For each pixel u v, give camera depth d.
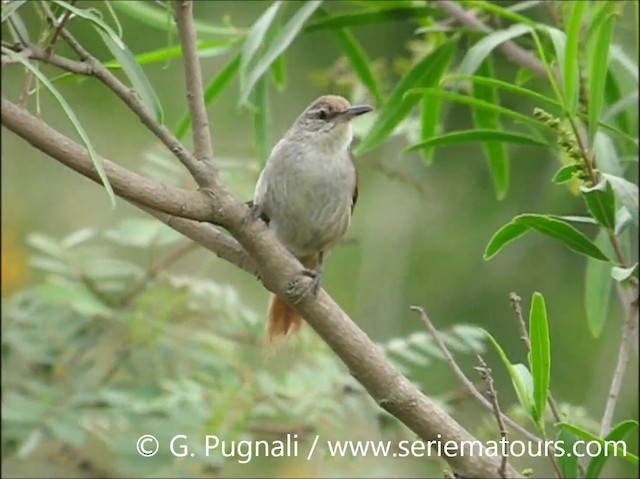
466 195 12.75
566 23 9.21
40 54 5.83
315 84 12.23
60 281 10.55
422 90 8.01
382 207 12.97
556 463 6.26
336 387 10.16
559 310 12.62
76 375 10.44
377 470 10.03
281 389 9.99
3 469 11.37
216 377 10.31
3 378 10.44
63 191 14.27
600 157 8.62
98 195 14.26
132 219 10.66
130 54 6.27
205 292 10.88
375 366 6.39
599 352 12.61
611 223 7.28
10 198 14.09
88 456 11.66
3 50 5.59
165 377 10.60
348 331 6.43
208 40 10.36
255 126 10.02
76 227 14.06
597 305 8.95
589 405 12.45
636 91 9.99
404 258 12.77
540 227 7.25
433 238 12.80
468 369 12.68
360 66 10.78
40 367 10.69
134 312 10.64
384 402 6.40
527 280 12.63
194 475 9.67
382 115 9.75
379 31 13.12
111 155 13.94
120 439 9.82
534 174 12.29
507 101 12.38
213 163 6.28
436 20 11.32
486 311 12.59
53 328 10.61
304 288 6.41
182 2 6.48
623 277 6.94
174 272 13.45
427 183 12.89
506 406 12.38
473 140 8.39
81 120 13.98
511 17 9.10
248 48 8.80
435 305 12.67
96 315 10.48
